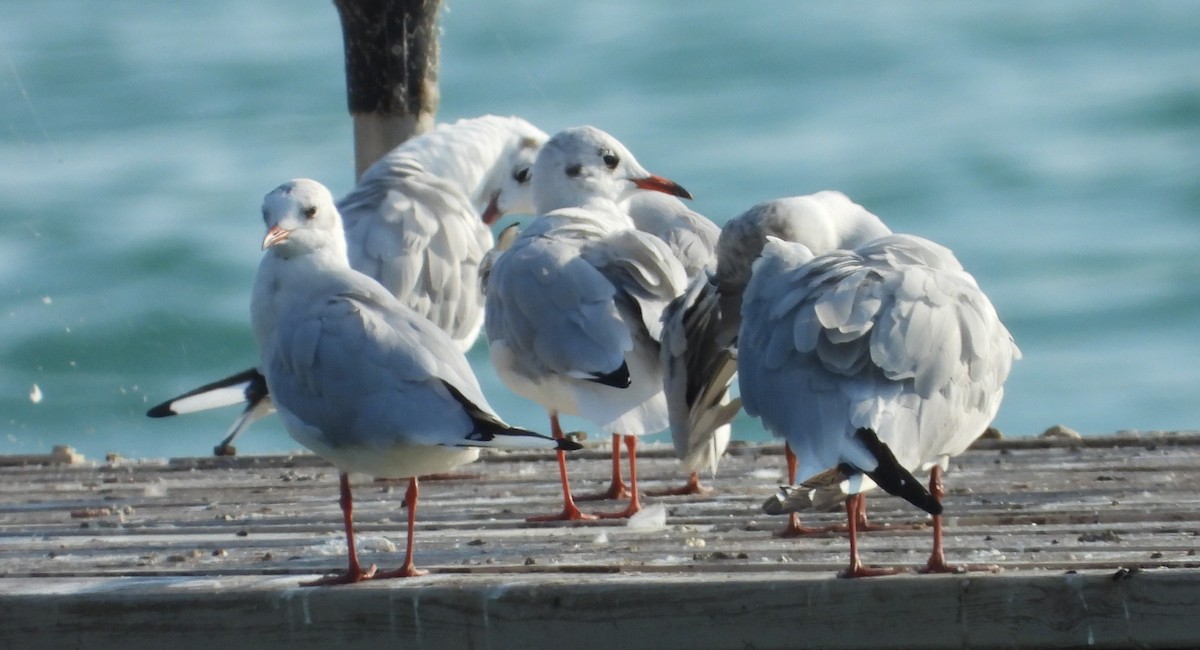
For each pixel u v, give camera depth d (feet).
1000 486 41.93
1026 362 88.89
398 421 31.91
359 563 34.50
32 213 111.75
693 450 38.58
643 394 39.78
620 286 40.73
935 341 30.19
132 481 48.11
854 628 29.09
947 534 35.78
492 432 31.27
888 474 28.43
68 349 96.27
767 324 31.60
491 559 34.45
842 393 29.81
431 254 51.19
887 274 31.12
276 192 35.65
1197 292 96.07
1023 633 28.71
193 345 97.81
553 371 40.45
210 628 30.86
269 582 32.14
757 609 29.30
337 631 30.53
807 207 42.55
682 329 38.40
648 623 29.60
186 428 88.17
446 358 33.01
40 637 31.27
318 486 46.47
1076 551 33.09
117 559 35.94
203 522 40.93
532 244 42.09
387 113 58.34
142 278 102.63
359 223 51.24
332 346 32.86
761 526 38.37
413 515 32.89
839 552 34.04
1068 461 45.34
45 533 39.96
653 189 48.80
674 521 39.50
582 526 39.42
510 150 59.77
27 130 129.29
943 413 29.99
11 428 88.58
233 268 104.32
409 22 57.77
